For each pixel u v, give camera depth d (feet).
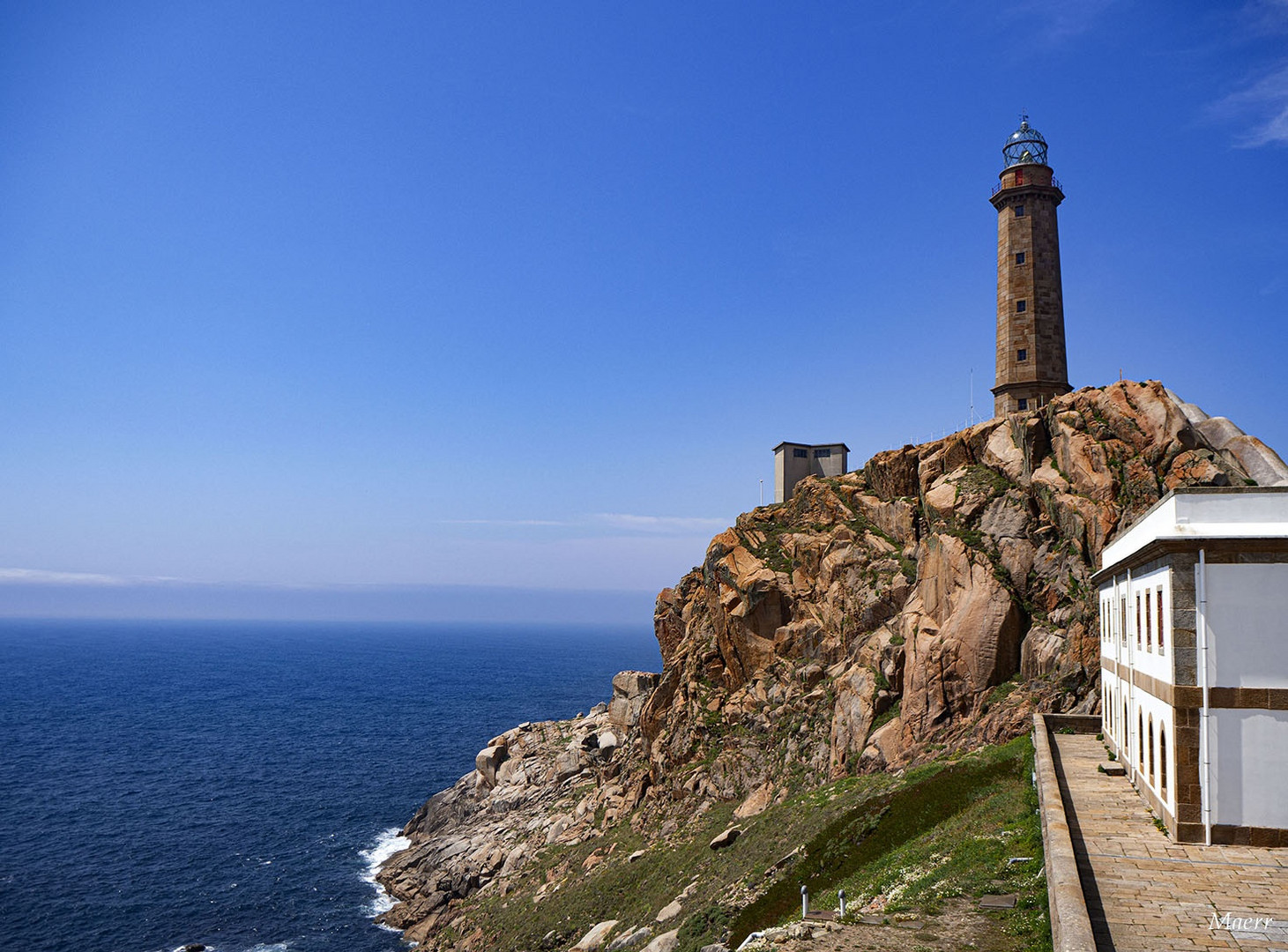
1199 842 88.07
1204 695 88.38
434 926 238.07
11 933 231.50
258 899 261.44
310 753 472.44
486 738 526.57
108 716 605.73
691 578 307.58
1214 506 91.71
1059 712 164.66
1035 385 242.37
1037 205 247.70
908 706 183.62
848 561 224.53
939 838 119.14
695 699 246.47
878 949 78.89
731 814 204.85
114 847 303.27
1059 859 77.05
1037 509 193.88
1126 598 123.13
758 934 89.66
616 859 216.74
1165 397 186.80
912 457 233.76
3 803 354.74
